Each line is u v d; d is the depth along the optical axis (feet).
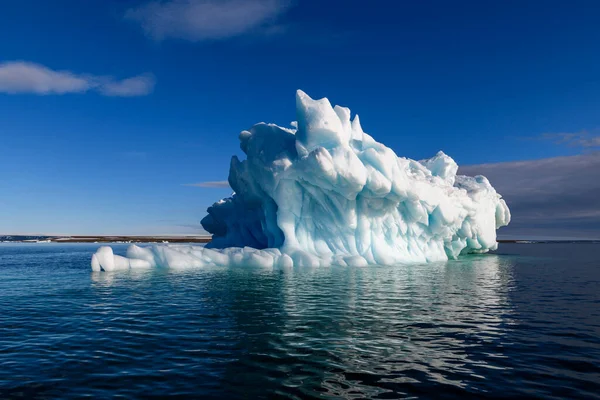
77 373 22.99
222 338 29.89
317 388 20.88
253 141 91.04
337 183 79.66
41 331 32.37
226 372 23.02
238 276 67.56
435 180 103.55
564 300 48.42
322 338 29.91
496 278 70.74
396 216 92.53
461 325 34.47
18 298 48.49
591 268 96.89
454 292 52.95
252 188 93.71
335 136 81.66
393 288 55.21
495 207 132.05
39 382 21.71
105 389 20.79
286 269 77.71
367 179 80.74
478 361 25.22
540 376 22.80
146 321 35.53
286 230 84.64
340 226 86.89
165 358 25.43
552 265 104.68
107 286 57.41
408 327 33.50
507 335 31.48
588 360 25.54
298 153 82.58
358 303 43.98
